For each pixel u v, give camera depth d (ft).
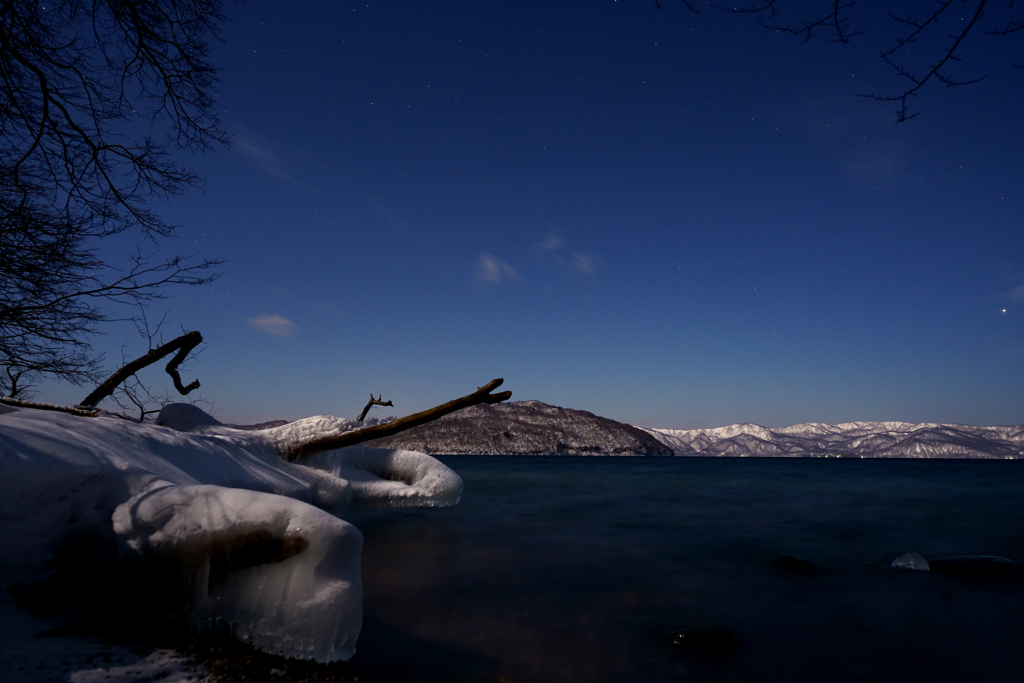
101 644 8.31
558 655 10.75
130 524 9.36
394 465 30.04
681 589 16.28
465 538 23.99
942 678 10.18
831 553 22.04
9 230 14.90
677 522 30.25
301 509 8.71
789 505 39.22
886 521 31.14
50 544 9.18
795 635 12.48
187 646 8.48
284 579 8.62
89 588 9.53
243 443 21.48
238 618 8.71
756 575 18.21
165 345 22.02
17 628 8.14
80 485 9.82
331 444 22.79
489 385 22.03
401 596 14.83
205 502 9.13
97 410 16.08
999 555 21.79
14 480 8.55
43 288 16.22
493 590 15.64
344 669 9.16
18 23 14.75
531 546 22.45
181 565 9.23
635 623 13.03
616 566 19.13
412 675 9.39
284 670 7.98
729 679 9.91
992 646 11.92
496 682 9.26
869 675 10.27
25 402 15.23
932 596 15.87
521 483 61.67
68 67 15.75
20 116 15.29
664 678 9.84
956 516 33.27
